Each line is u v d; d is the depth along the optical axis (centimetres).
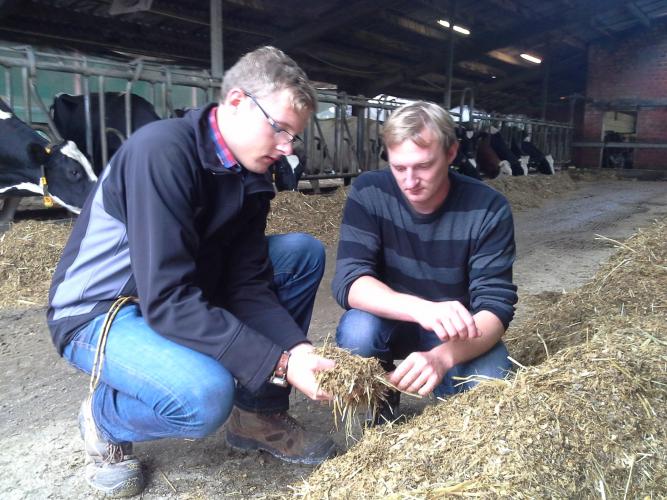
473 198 192
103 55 962
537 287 411
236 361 151
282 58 150
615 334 194
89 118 540
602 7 1232
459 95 1717
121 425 166
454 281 199
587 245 568
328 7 969
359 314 196
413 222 196
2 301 367
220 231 171
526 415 151
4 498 177
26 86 508
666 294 279
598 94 1516
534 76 1644
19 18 813
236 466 194
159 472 190
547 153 1431
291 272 204
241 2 864
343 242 203
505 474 136
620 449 148
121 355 156
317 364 154
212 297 187
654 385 166
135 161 151
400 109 177
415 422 167
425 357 167
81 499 176
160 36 964
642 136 1473
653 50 1438
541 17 1260
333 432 215
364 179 206
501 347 192
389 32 1161
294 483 184
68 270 165
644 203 916
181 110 613
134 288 164
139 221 150
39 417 231
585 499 138
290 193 648
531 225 700
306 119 153
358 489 143
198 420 153
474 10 1180
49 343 308
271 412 193
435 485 136
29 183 483
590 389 159
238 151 157
